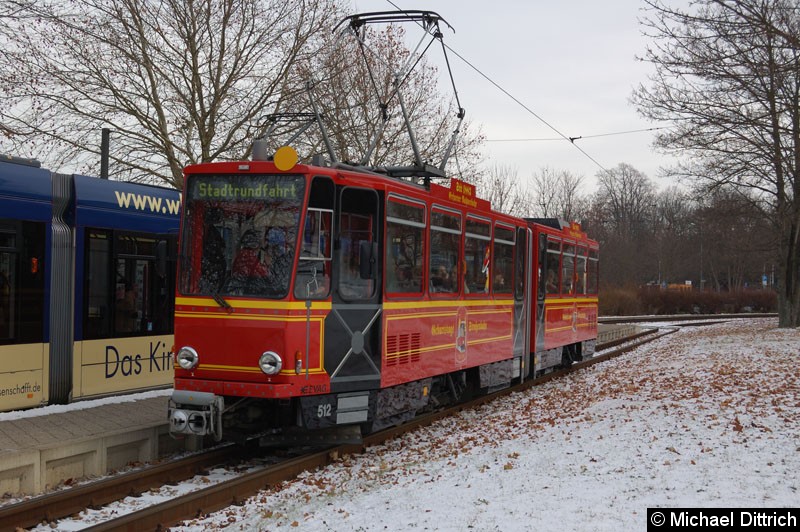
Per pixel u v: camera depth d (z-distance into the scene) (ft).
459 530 18.08
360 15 45.73
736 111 60.90
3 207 32.86
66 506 22.58
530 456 26.66
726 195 91.30
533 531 17.53
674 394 39.52
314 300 28.02
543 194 214.28
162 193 41.37
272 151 66.69
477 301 40.70
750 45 47.91
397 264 31.91
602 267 228.84
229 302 27.86
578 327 63.82
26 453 24.80
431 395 37.83
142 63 64.03
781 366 50.11
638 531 17.17
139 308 39.63
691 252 243.81
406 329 32.58
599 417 34.37
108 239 37.91
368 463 29.14
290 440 29.48
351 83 75.25
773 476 21.43
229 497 23.73
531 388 52.03
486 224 42.01
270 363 27.17
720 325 128.98
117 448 28.78
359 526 19.29
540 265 52.85
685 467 22.97
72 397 35.78
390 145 75.46
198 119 65.26
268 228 28.04
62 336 35.42
